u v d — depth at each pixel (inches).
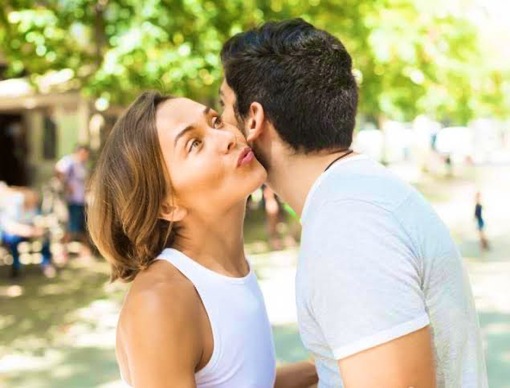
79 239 479.8
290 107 64.9
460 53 878.4
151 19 390.3
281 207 560.4
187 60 385.7
